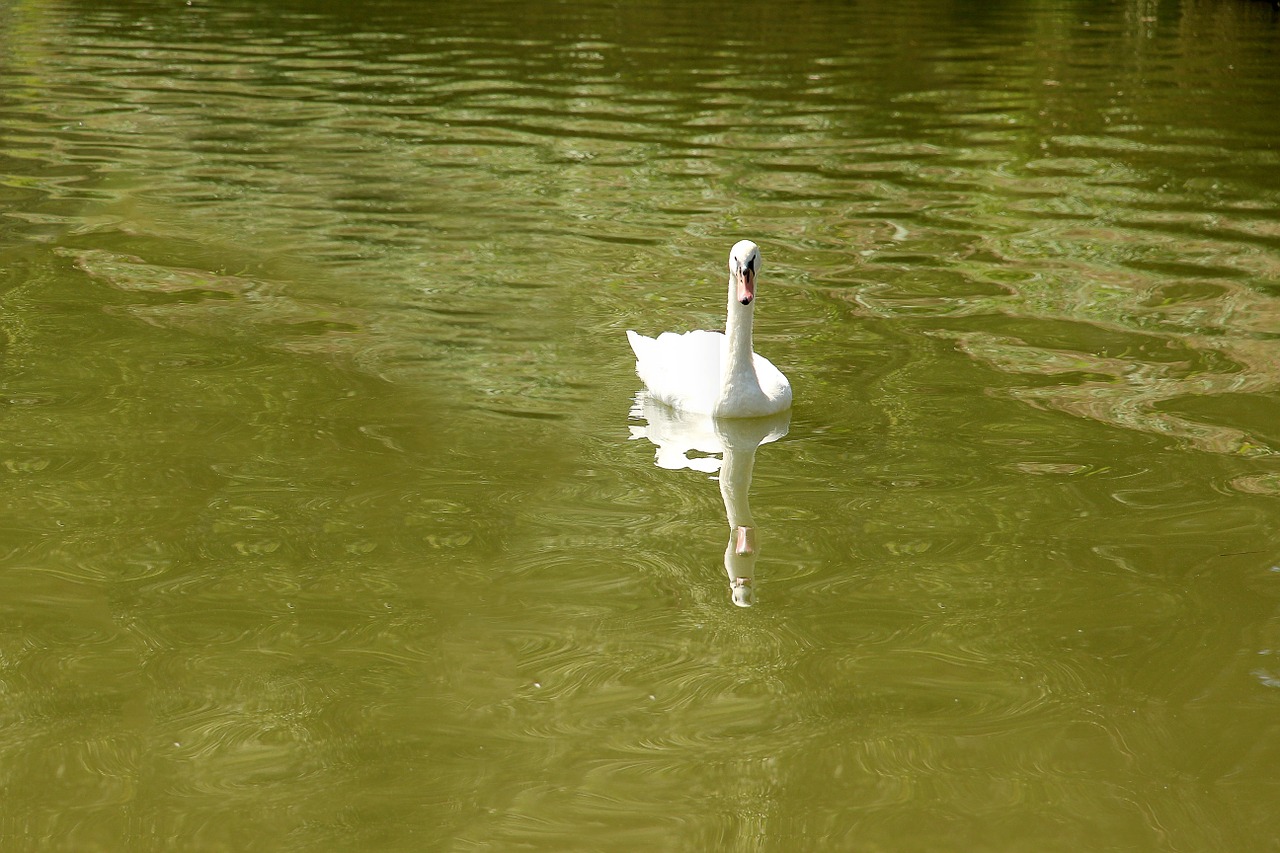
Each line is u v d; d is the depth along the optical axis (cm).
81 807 684
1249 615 854
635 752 729
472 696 777
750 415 1155
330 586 891
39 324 1354
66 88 2639
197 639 830
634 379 1249
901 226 1725
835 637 837
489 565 919
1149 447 1091
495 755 726
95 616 855
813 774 711
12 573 902
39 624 843
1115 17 3769
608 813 681
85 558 923
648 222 1744
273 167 2020
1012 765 718
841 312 1416
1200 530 957
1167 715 758
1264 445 1088
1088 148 2155
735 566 919
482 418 1155
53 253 1591
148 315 1385
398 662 809
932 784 704
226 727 748
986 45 3262
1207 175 1972
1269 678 790
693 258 1598
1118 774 709
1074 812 681
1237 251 1599
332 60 2989
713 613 862
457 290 1478
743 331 1148
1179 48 3192
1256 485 1022
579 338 1345
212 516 980
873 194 1883
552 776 709
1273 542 939
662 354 1239
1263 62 2956
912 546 945
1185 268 1539
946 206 1817
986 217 1764
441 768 716
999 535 957
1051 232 1692
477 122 2339
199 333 1335
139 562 919
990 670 802
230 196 1856
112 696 774
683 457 1091
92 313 1388
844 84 2725
